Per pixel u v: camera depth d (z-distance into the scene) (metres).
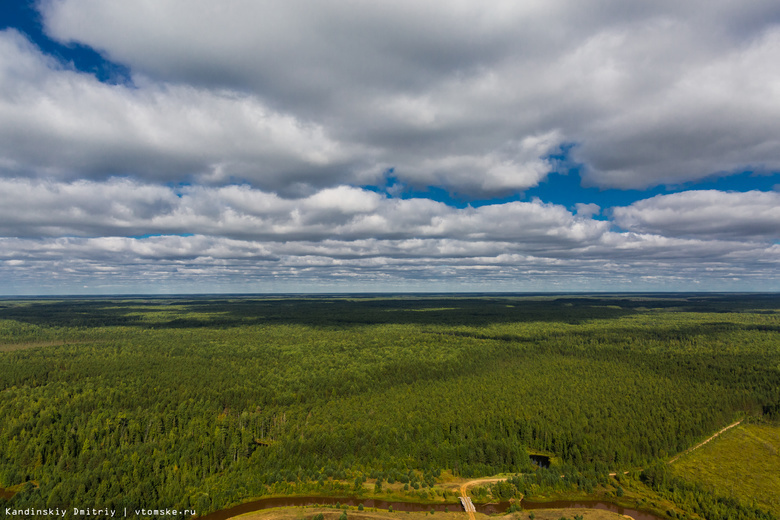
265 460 109.50
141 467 101.19
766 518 88.25
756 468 110.94
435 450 113.19
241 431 124.19
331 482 101.12
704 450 121.12
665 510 92.62
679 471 109.50
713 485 102.94
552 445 121.25
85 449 110.44
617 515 90.94
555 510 92.31
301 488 99.00
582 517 89.25
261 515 89.00
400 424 125.81
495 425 128.25
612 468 110.75
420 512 90.69
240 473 104.50
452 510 92.06
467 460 112.06
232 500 94.12
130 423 124.81
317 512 89.88
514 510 91.56
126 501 88.31
